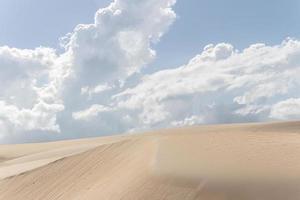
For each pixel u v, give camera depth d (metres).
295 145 24.58
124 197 20.89
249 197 17.75
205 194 18.45
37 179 31.30
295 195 17.45
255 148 24.20
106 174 27.89
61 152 42.47
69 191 27.47
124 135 56.25
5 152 57.22
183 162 22.38
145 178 21.61
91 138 61.56
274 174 19.16
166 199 19.02
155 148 27.94
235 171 19.83
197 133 33.50
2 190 31.31
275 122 40.28
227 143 26.38
